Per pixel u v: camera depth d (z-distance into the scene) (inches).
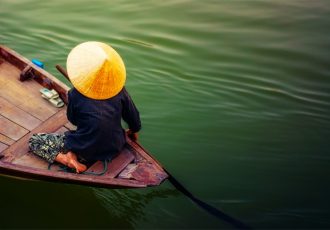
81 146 159.2
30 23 299.9
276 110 235.6
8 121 185.3
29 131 182.4
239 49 281.1
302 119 229.8
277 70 263.3
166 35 292.5
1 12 311.4
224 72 261.3
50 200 192.1
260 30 301.1
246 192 189.8
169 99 241.8
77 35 289.4
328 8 327.9
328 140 217.3
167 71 261.4
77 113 152.6
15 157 170.2
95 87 142.7
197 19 311.9
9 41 280.4
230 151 211.5
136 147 177.5
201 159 206.7
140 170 168.6
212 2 336.8
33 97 199.9
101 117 150.6
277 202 185.2
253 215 179.2
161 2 334.6
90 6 324.5
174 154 208.8
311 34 296.4
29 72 209.3
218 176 197.6
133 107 163.2
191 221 177.2
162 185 192.7
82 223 182.4
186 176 197.0
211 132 221.6
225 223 173.5
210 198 186.5
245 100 242.2
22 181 191.5
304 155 208.8
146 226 177.6
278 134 220.7
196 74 259.3
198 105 238.1
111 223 182.1
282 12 322.7
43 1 330.0
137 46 280.8
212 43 286.4
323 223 174.7
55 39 285.1
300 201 185.5
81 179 159.2
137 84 251.0
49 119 189.5
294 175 198.2
